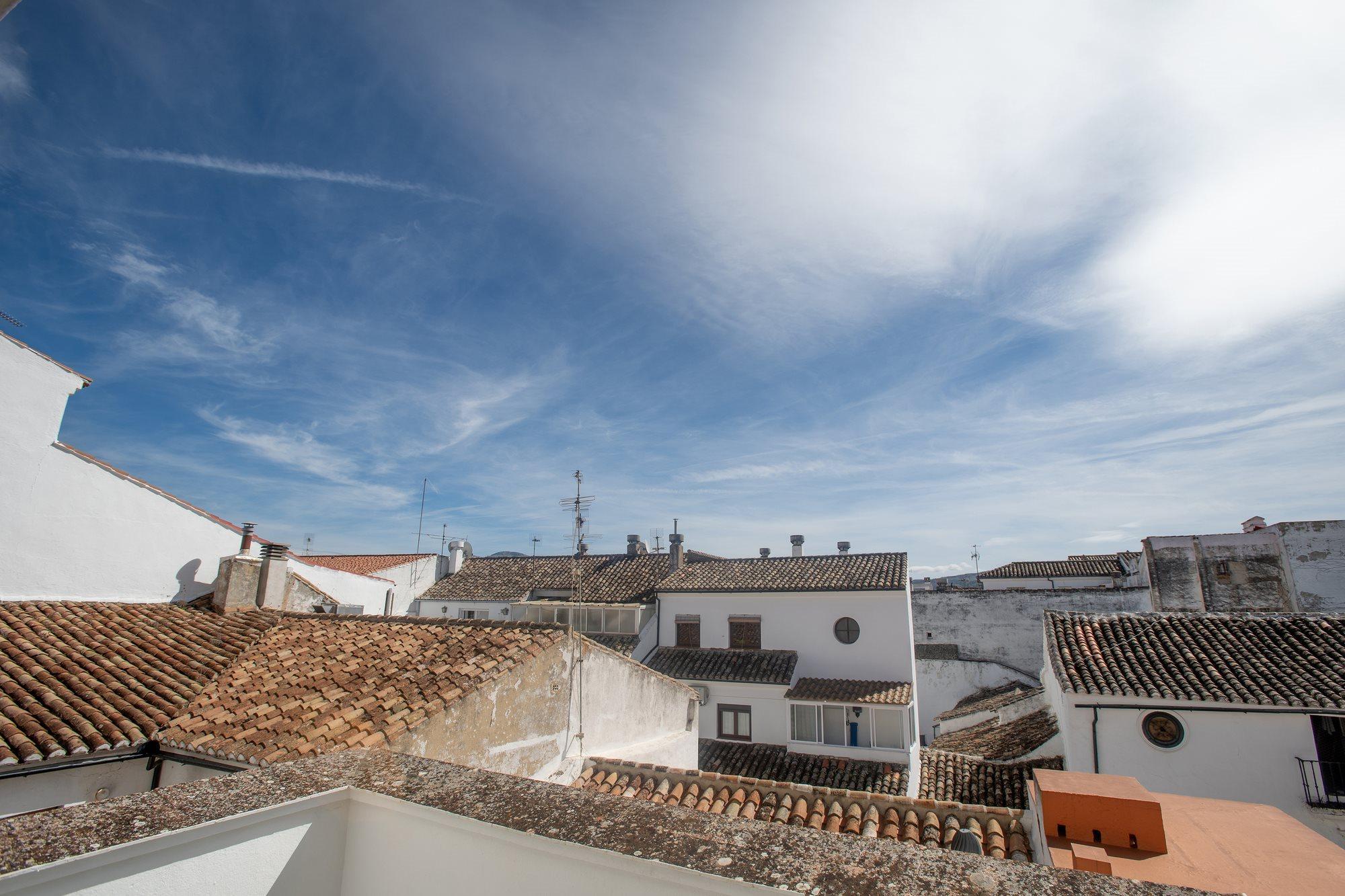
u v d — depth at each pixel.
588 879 2.29
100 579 11.08
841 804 8.05
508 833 2.43
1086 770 11.91
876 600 20.83
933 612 28.91
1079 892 1.86
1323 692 11.11
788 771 17.06
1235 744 11.28
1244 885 3.93
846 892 1.91
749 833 2.29
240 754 6.17
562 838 2.33
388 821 2.79
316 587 14.65
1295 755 10.96
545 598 27.11
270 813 2.53
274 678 8.16
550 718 8.15
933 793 13.62
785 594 21.92
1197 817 5.02
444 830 2.62
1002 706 19.80
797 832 2.28
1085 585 33.44
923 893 1.88
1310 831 4.68
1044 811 4.80
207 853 2.31
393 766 3.10
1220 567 24.59
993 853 6.87
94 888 1.99
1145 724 11.83
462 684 7.11
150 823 2.23
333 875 2.80
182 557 12.08
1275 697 11.20
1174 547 25.38
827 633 21.19
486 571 30.92
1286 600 23.50
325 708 6.94
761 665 20.44
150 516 11.75
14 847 1.95
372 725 6.32
